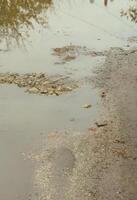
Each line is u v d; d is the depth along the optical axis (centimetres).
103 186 1248
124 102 1767
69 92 1897
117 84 1942
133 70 2078
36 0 3453
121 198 1198
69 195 1218
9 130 1593
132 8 3128
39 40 2577
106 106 1750
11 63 2225
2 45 2503
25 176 1313
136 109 1698
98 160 1373
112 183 1260
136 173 1300
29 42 2547
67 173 1315
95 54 2330
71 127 1600
